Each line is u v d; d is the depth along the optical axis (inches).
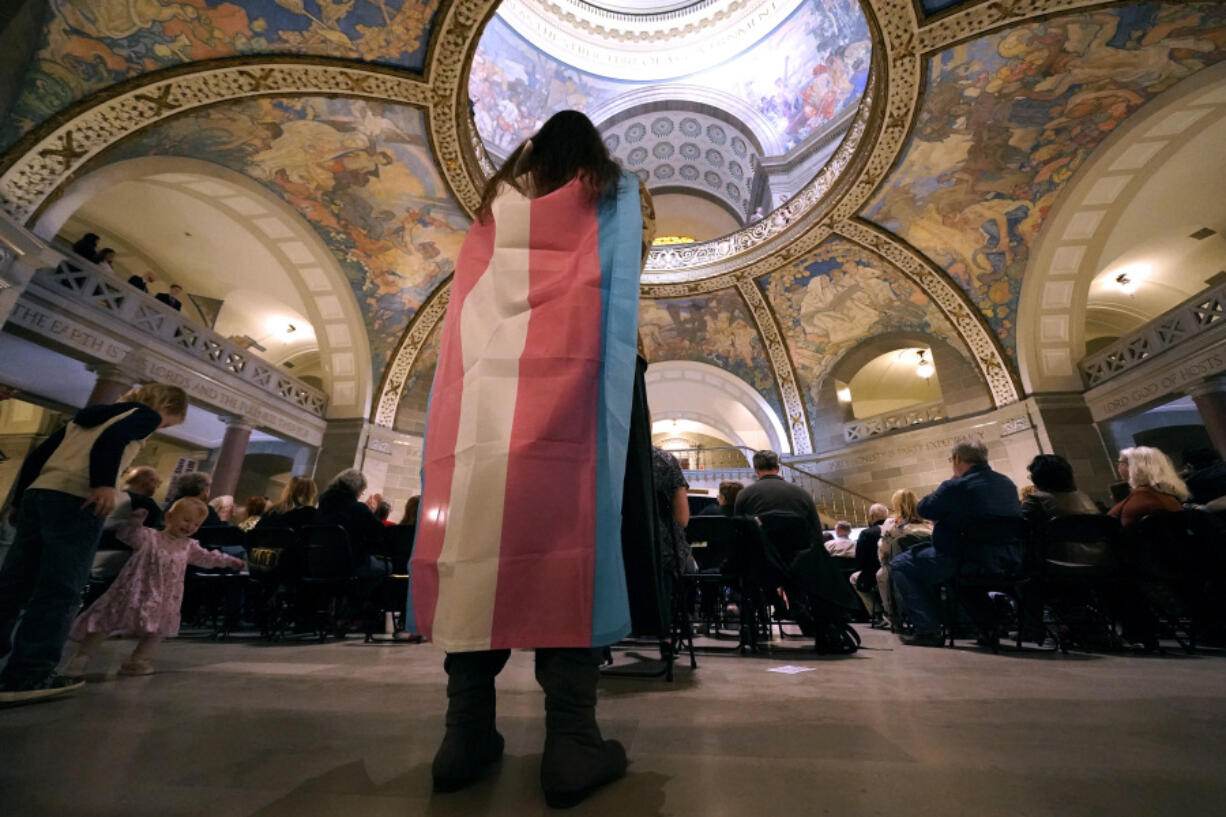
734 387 673.6
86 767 49.3
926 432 523.2
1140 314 568.4
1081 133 358.3
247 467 683.4
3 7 236.2
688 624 127.2
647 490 62.3
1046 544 159.8
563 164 62.5
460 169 402.9
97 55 268.4
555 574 45.3
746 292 573.6
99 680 102.0
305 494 222.7
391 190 420.8
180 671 114.7
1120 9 283.0
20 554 85.7
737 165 807.1
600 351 53.2
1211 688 92.4
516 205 59.5
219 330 626.5
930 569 174.1
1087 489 418.3
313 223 444.1
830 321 572.7
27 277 277.1
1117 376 412.2
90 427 91.7
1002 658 141.7
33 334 305.4
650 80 763.4
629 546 59.9
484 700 48.8
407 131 369.7
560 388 50.8
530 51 700.7
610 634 45.1
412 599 50.8
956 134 371.6
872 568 249.3
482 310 57.5
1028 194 401.1
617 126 791.7
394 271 494.3
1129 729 63.4
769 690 92.7
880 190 423.8
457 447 51.1
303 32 295.3
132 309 362.6
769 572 154.7
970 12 297.6
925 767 49.6
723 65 740.7
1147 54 304.7
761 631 204.1
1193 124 341.4
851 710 75.3
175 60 285.6
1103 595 173.8
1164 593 158.2
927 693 88.3
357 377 539.5
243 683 98.7
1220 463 185.0
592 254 57.5
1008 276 447.2
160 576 116.3
